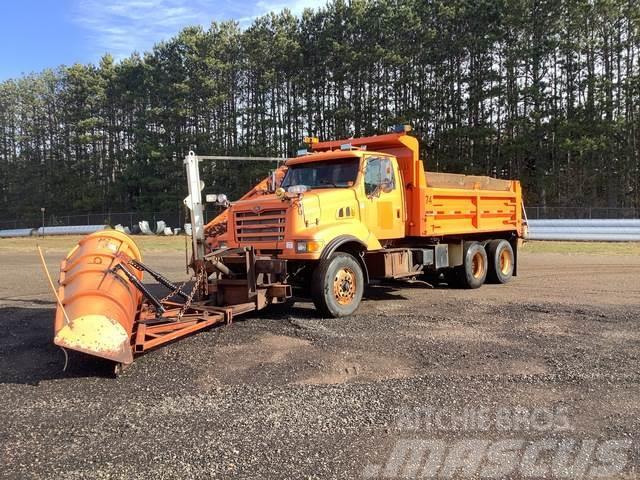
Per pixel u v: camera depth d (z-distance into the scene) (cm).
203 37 5241
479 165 4372
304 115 5103
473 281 1189
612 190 4191
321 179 970
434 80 4606
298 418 460
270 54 5128
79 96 6228
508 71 4244
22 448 412
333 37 4806
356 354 645
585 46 4078
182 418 465
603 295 1049
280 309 934
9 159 7175
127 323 627
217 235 958
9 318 913
